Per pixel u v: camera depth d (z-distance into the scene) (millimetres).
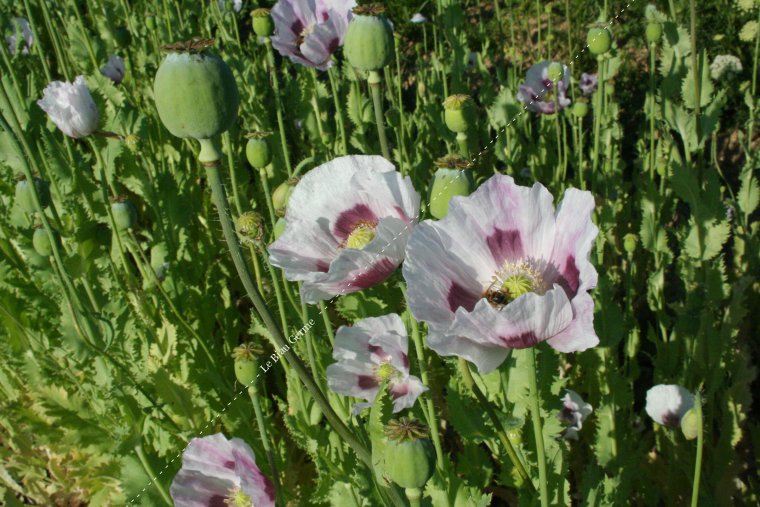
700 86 1222
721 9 1995
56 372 1298
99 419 1235
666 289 1646
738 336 1370
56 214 1303
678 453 1130
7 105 1191
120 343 1192
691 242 1183
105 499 1299
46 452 1440
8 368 1415
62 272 1104
